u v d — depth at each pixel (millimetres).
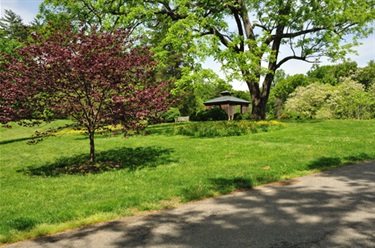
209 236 4312
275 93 63469
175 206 5848
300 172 8227
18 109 9047
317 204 5516
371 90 38875
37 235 4680
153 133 20453
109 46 9391
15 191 7750
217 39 20281
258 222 4754
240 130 18609
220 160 10695
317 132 17078
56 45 8953
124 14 22000
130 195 6551
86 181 8555
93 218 5230
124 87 9438
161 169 9633
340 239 4020
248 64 19750
